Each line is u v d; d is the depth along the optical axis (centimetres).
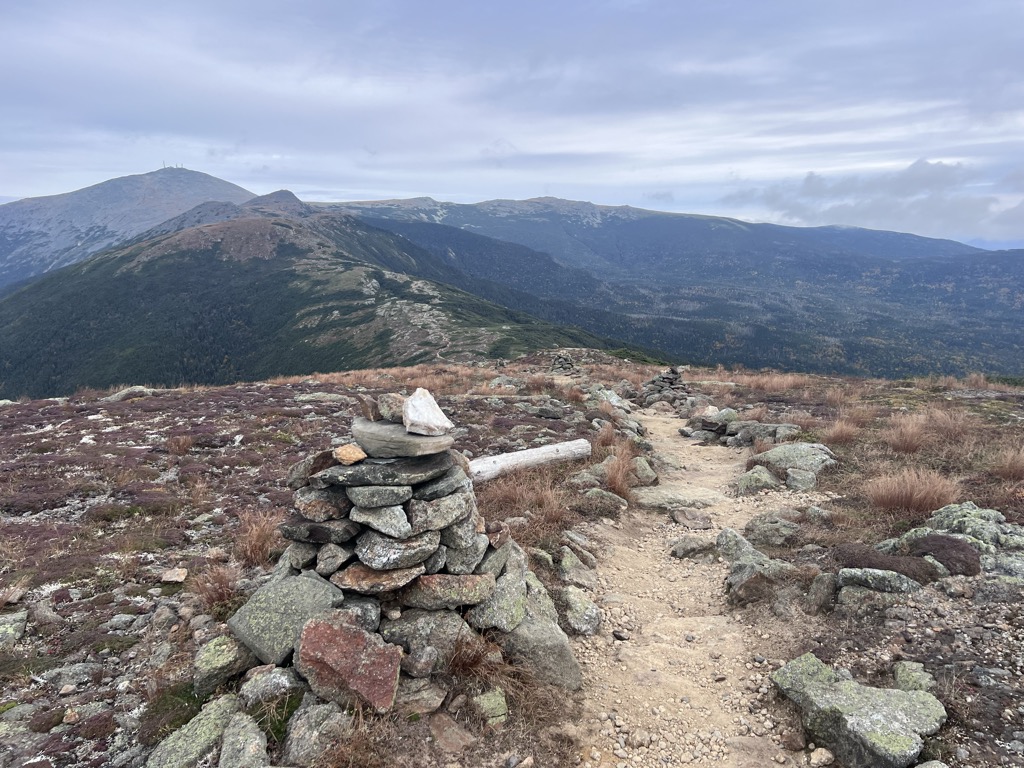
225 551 782
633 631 680
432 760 448
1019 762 414
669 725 522
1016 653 521
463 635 549
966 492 935
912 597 618
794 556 795
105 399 2159
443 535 612
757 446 1397
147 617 606
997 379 2823
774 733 504
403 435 596
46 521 920
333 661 474
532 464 1220
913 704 472
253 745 414
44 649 548
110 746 435
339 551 568
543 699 531
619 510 1029
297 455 1345
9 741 426
